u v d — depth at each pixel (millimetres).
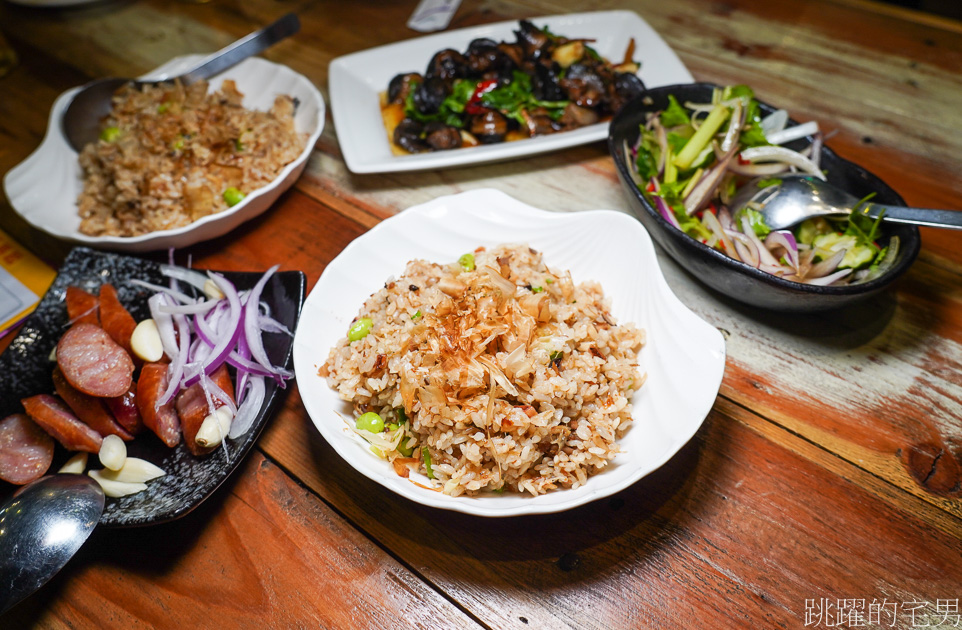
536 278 369
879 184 403
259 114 513
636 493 339
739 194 437
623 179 418
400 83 540
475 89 529
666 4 646
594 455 309
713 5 641
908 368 383
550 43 543
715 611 306
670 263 438
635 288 372
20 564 305
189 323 401
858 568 315
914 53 573
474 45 547
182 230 427
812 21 614
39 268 475
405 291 362
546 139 490
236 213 442
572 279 395
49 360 395
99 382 360
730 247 414
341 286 382
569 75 510
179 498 325
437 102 523
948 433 357
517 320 330
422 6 672
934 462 347
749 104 448
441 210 413
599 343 340
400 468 318
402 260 405
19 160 568
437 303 348
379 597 317
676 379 322
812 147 441
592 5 655
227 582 326
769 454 352
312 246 469
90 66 656
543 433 312
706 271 385
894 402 370
